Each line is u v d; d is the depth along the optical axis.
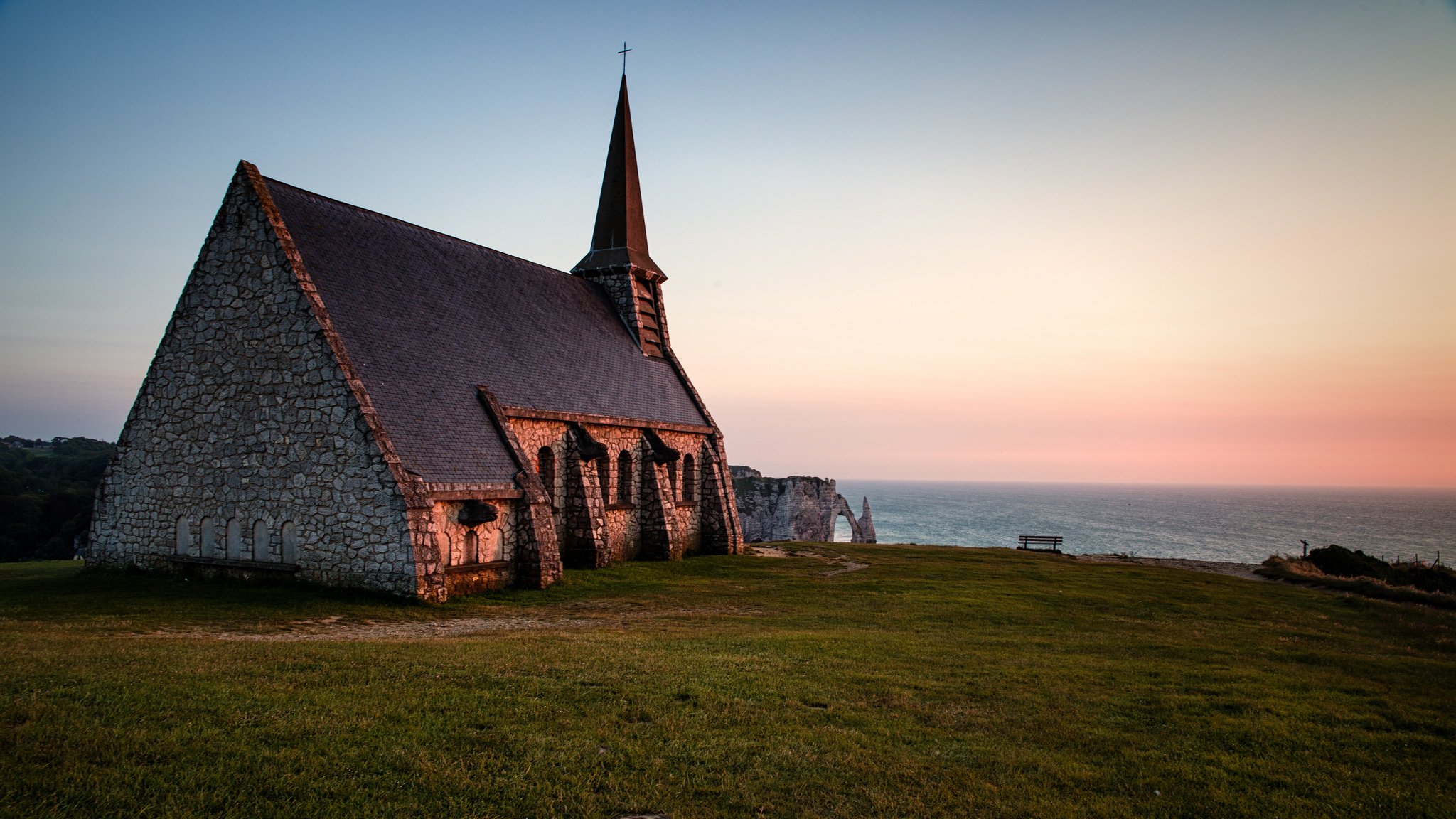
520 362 35.47
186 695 12.27
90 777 9.38
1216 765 11.82
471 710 12.45
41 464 83.00
